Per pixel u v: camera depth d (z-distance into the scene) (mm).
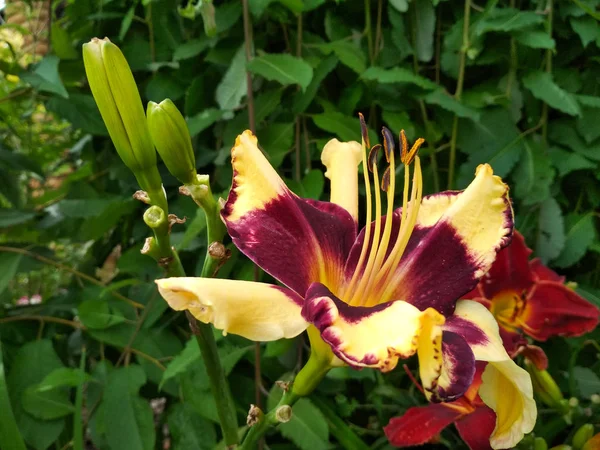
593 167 467
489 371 259
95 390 460
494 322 249
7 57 560
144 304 507
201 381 433
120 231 614
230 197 248
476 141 483
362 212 518
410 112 518
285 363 469
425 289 255
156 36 544
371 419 481
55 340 541
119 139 240
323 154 320
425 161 508
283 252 243
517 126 510
